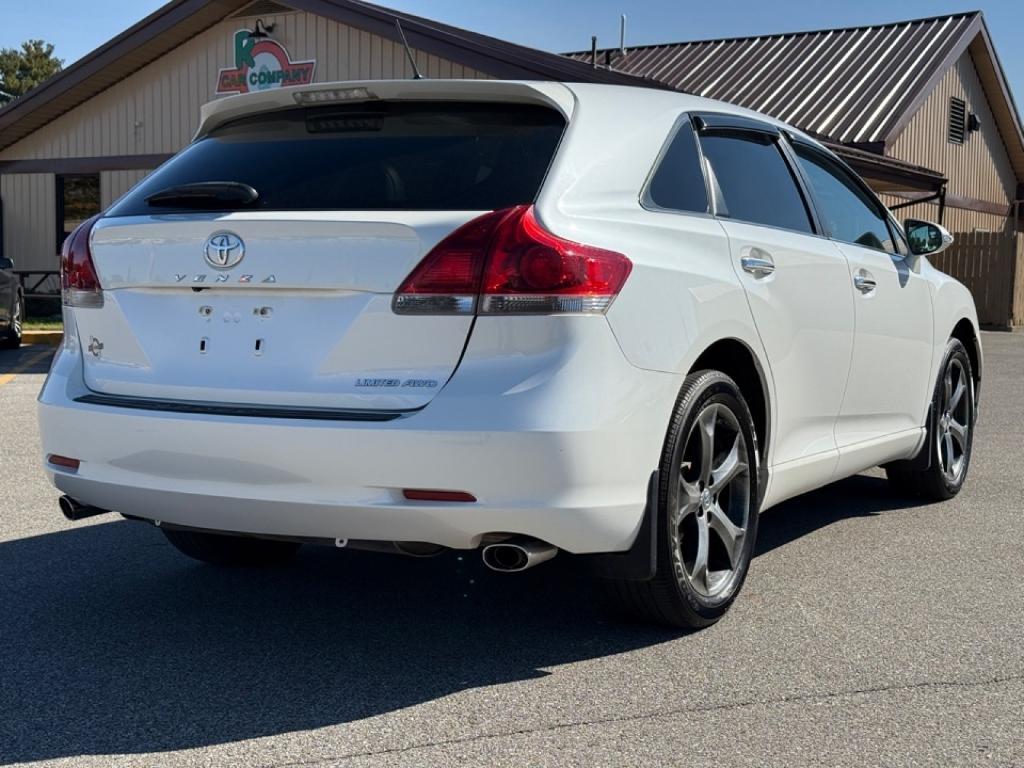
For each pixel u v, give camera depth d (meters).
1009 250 20.55
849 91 21.09
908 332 5.25
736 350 3.95
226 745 2.93
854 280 4.73
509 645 3.69
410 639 3.76
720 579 3.88
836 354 4.57
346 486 3.16
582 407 3.11
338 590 4.32
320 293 3.28
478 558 4.77
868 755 2.85
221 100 3.88
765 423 4.13
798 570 4.58
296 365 3.29
